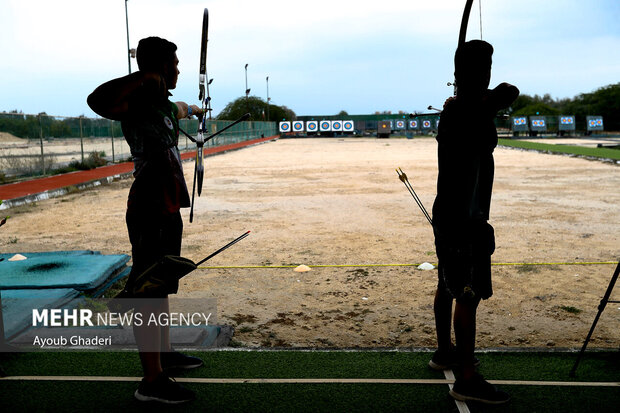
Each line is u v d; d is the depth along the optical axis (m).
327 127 66.62
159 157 2.34
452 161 2.35
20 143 16.50
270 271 5.66
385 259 6.16
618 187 12.81
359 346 3.56
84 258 5.32
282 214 9.54
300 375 2.78
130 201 2.39
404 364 2.93
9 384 2.65
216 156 28.69
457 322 2.44
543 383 2.64
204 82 2.57
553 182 14.09
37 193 12.22
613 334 3.80
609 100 71.62
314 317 4.25
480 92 2.34
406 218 8.98
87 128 21.50
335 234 7.68
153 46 2.29
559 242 6.95
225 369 2.87
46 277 4.60
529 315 4.24
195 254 6.46
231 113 75.81
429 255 6.34
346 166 20.78
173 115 2.43
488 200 2.43
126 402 2.45
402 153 29.97
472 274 2.37
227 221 8.83
